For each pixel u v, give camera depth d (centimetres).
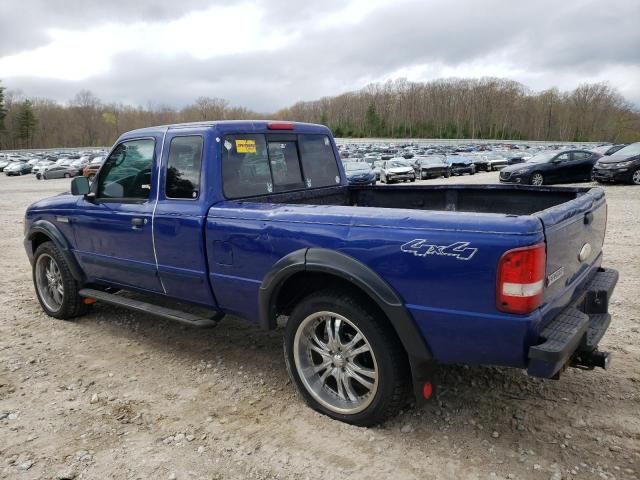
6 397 350
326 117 13525
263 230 319
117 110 14175
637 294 526
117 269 430
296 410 326
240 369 387
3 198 2203
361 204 492
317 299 304
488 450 278
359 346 299
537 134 12044
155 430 307
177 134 379
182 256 371
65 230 474
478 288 245
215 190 357
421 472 262
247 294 339
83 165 4297
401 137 12219
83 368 394
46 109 13438
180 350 425
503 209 411
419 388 278
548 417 308
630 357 385
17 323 498
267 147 402
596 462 265
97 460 279
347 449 284
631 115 11712
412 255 262
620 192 1471
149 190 395
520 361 247
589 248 315
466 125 12394
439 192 444
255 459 278
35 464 277
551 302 257
